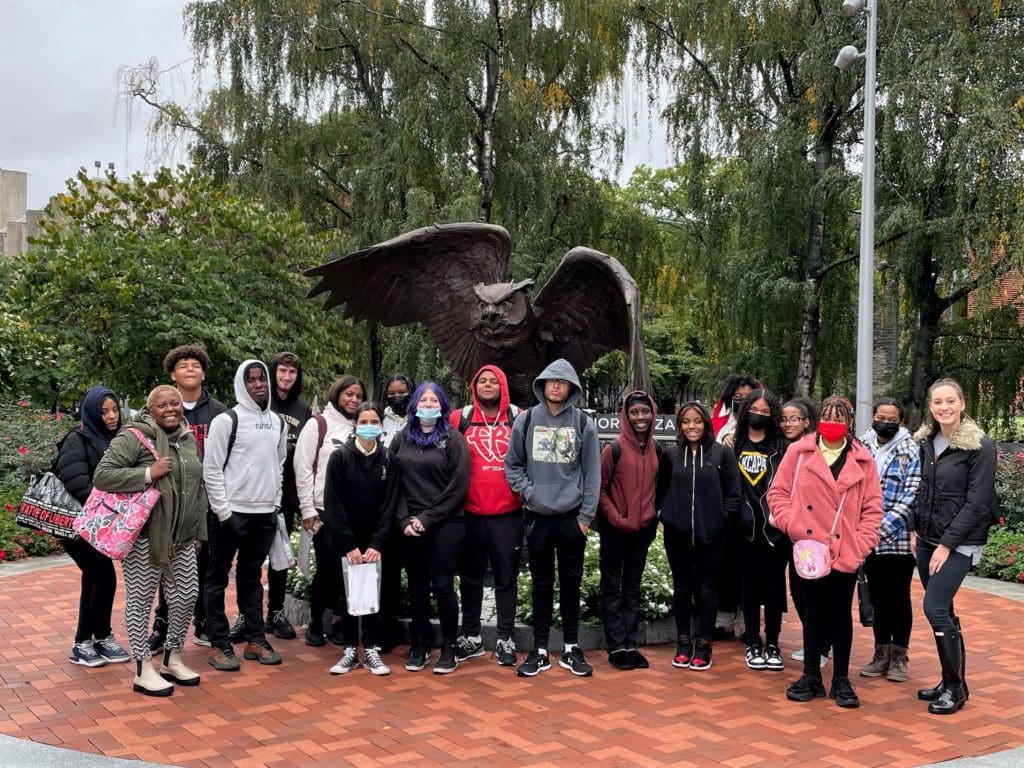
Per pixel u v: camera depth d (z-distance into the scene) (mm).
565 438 5242
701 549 5500
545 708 4699
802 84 16188
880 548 5320
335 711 4617
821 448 5023
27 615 6672
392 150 16703
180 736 4227
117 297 10828
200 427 5699
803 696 4902
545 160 17562
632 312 5840
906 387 17125
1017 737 4383
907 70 14219
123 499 4746
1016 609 7562
